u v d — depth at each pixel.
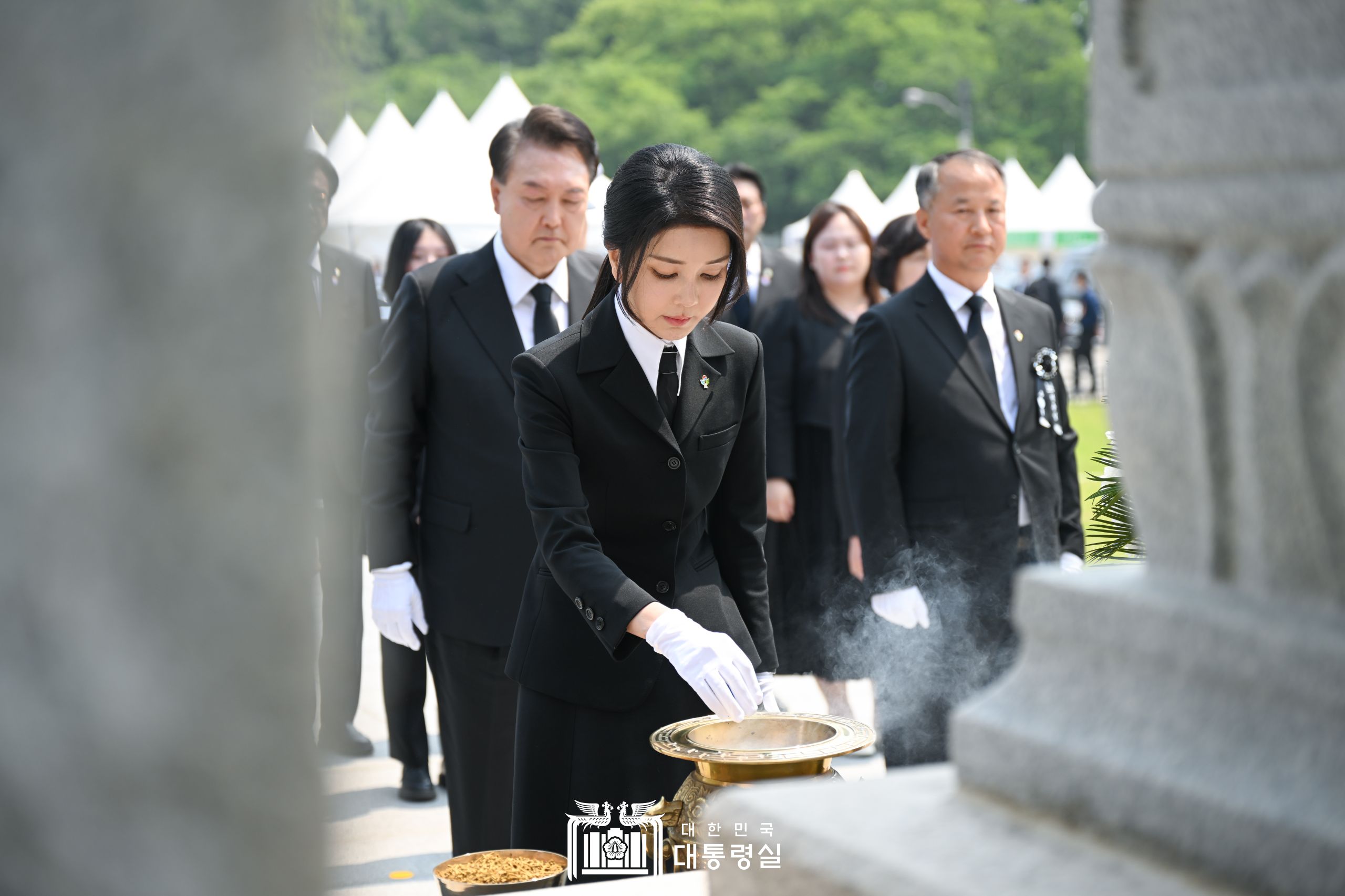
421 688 5.54
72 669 0.87
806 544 6.18
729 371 3.05
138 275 0.86
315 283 0.97
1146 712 1.45
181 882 0.88
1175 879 1.37
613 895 2.19
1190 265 1.45
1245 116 1.35
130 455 0.86
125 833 0.88
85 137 0.86
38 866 0.88
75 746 0.87
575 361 2.93
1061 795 1.50
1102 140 1.51
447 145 11.33
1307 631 1.32
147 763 0.87
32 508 0.86
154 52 0.86
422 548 4.38
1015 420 4.53
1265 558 1.41
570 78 61.81
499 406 4.21
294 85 0.89
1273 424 1.38
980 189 4.44
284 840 0.92
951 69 61.91
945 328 4.51
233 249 0.87
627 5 63.03
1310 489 1.35
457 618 4.23
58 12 0.87
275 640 0.90
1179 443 1.49
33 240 0.86
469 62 62.03
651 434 2.93
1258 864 1.29
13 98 0.87
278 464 0.89
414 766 5.53
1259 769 1.33
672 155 2.78
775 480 6.18
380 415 4.31
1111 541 3.40
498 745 4.29
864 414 4.50
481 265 4.32
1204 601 1.42
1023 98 63.50
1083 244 28.67
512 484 4.18
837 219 6.18
